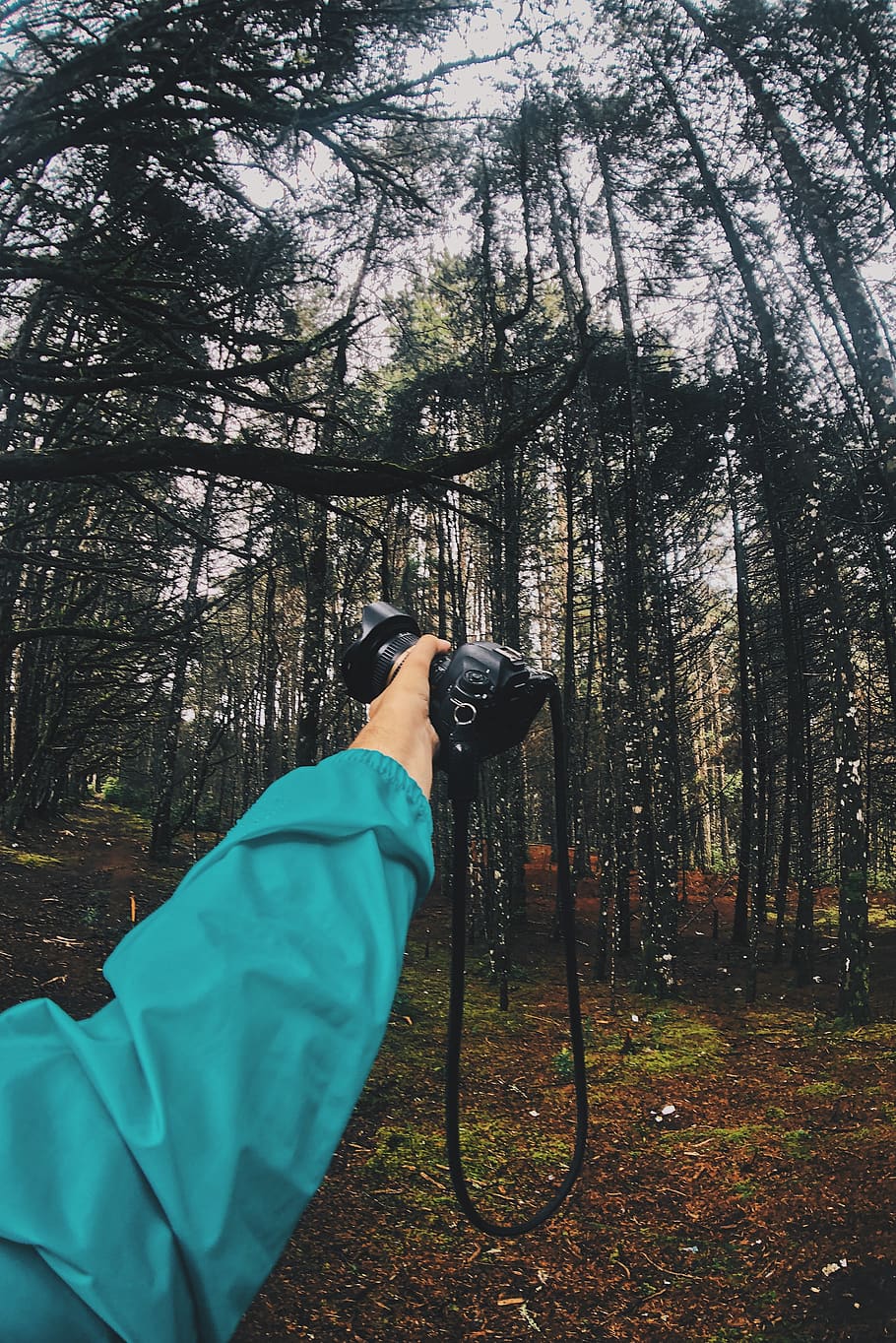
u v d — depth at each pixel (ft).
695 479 49.24
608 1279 14.48
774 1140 19.15
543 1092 22.57
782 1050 26.50
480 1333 13.05
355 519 13.57
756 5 29.81
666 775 36.68
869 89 29.40
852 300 28.99
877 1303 12.96
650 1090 22.98
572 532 47.37
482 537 45.44
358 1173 17.76
